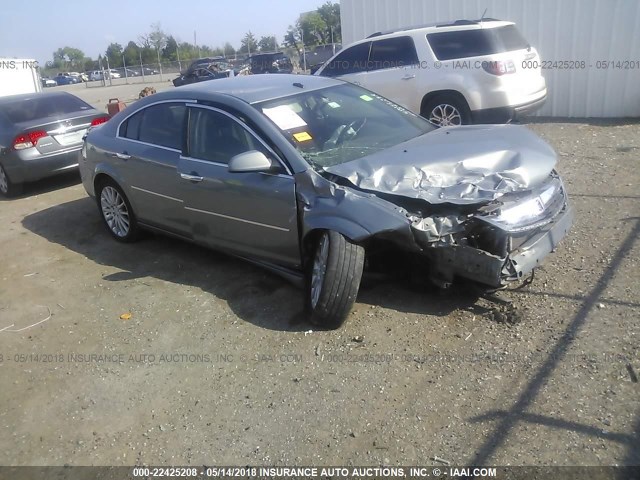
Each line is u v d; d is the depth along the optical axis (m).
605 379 3.32
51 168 8.84
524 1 10.59
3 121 9.06
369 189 4.03
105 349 4.36
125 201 6.08
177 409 3.61
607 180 6.57
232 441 3.28
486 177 3.93
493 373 3.51
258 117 4.65
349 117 5.02
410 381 3.55
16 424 3.68
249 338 4.25
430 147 4.38
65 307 5.11
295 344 4.09
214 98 5.04
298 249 4.45
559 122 10.36
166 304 4.91
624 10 9.87
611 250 4.80
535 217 3.91
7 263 6.28
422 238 3.83
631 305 3.98
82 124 9.11
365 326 4.17
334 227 4.05
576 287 4.30
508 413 3.17
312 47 34.03
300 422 3.35
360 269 4.02
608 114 10.46
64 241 6.77
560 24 10.41
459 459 2.93
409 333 4.02
